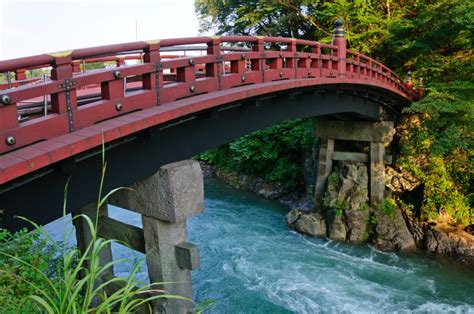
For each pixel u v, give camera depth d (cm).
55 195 416
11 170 313
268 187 1881
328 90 1054
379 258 1188
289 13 2077
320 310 905
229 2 2403
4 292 270
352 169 1388
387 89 1255
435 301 952
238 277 1059
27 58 346
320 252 1226
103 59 916
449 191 1273
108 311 238
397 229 1265
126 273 1009
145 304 529
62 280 308
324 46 941
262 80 702
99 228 604
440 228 1240
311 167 1631
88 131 390
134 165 491
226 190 1977
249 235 1361
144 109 470
